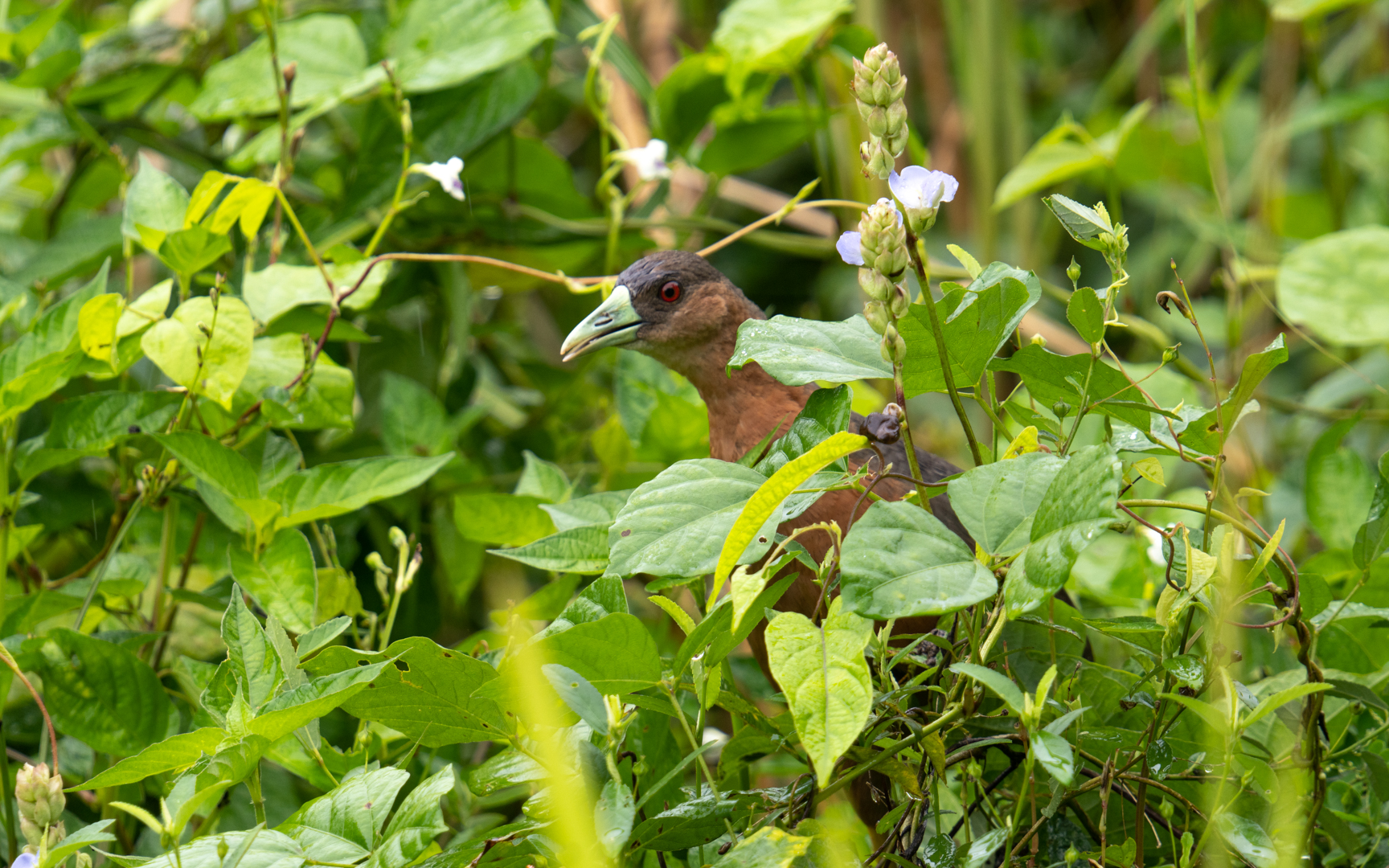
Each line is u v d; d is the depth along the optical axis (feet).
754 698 19.89
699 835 12.46
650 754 14.70
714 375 22.03
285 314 21.84
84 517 22.68
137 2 34.81
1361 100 30.19
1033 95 44.98
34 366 17.33
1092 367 12.94
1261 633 18.62
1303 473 26.04
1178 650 13.53
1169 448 13.73
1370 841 15.07
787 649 10.46
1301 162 41.50
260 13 25.82
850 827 16.83
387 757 16.43
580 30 28.45
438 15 24.22
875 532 10.58
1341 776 16.11
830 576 12.51
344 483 18.31
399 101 22.72
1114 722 14.20
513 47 23.36
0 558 18.65
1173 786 14.28
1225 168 38.60
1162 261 38.19
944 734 13.35
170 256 19.52
